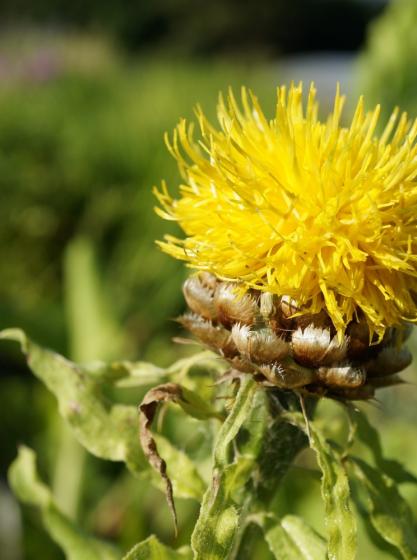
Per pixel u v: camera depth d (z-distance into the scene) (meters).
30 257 0.86
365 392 0.21
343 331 0.21
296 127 0.22
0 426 0.63
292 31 3.78
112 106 1.04
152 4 3.21
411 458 0.38
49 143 0.88
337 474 0.21
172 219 0.22
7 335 0.25
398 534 0.23
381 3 3.98
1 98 1.01
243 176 0.21
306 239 0.21
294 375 0.21
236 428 0.21
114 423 0.25
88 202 0.83
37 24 2.85
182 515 0.42
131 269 0.76
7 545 0.48
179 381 0.24
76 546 0.27
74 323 0.52
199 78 1.29
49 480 0.52
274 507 0.33
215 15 3.45
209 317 0.22
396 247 0.21
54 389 0.25
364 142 0.22
